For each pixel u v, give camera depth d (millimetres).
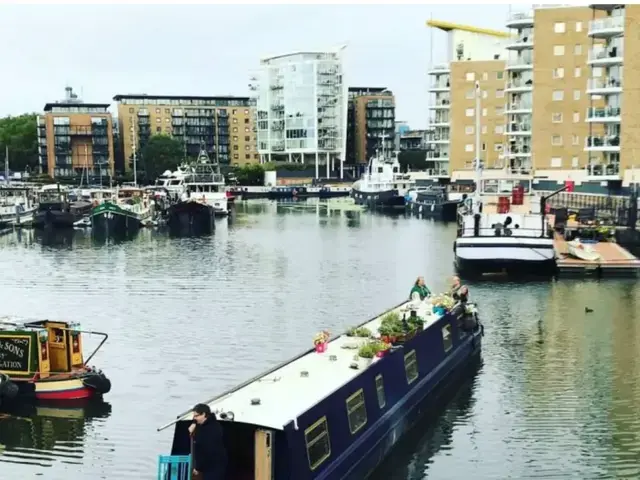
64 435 22375
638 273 49031
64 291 46969
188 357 30641
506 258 48719
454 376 26781
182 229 92750
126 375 28203
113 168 198125
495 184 105250
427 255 62844
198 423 14766
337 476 17141
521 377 27203
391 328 22891
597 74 85750
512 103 112188
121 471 20078
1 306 42125
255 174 187375
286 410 16406
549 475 19406
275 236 82062
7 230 93375
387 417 20359
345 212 121875
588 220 68062
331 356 20844
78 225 96562
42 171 197500
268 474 15117
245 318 37969
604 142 80938
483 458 20438
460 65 128250
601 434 21953
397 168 155000
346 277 51125
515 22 109188
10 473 19969
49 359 26000
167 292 45906
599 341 32156
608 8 85312
